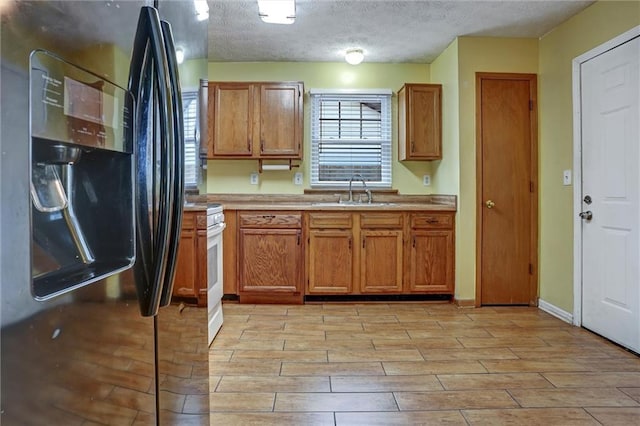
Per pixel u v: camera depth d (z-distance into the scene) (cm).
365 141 405
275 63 399
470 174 338
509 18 299
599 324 270
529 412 178
